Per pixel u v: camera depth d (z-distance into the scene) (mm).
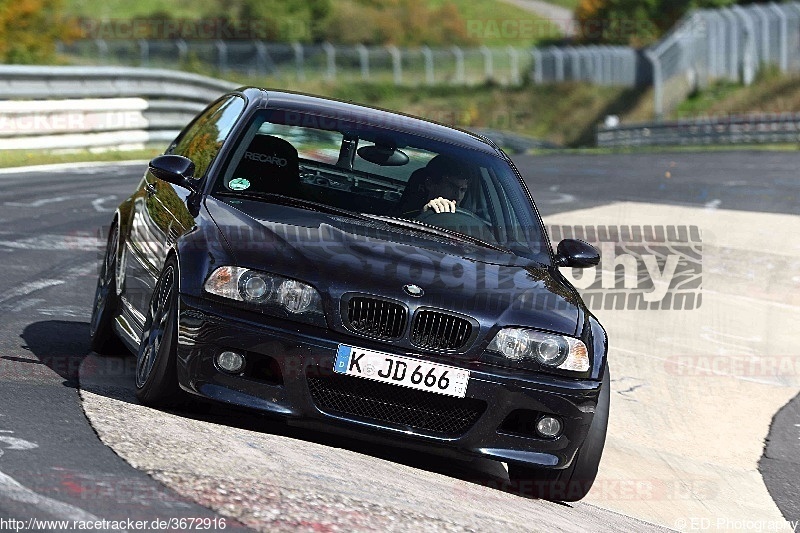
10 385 16531
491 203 19578
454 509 13945
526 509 15617
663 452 23344
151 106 72938
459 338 15844
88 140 66625
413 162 19562
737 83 188250
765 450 24484
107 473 12438
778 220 56094
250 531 11086
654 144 141625
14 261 30359
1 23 104938
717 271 43719
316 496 12836
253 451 14578
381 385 15609
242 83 184625
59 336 21891
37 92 62062
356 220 17969
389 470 15531
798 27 185625
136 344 18156
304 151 19078
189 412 16547
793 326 36750
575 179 80188
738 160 102000
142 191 21312
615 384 28188
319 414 15516
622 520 17484
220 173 18359
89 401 16078
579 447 16719
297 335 15430
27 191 46188
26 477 11852
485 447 15945
